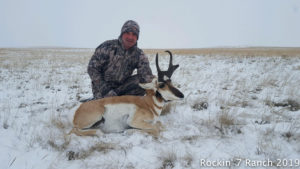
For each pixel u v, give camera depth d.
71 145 3.25
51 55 24.67
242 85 6.64
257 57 15.51
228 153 2.92
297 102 4.80
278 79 7.38
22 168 2.69
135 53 4.89
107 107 3.75
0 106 5.03
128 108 3.76
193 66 11.98
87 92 6.64
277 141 3.13
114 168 2.67
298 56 15.85
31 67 12.38
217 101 5.14
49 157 2.93
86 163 2.79
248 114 4.21
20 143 3.26
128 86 5.16
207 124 3.82
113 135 3.66
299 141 3.07
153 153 2.99
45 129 3.79
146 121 3.80
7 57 20.44
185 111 4.57
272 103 4.82
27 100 5.68
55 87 7.33
